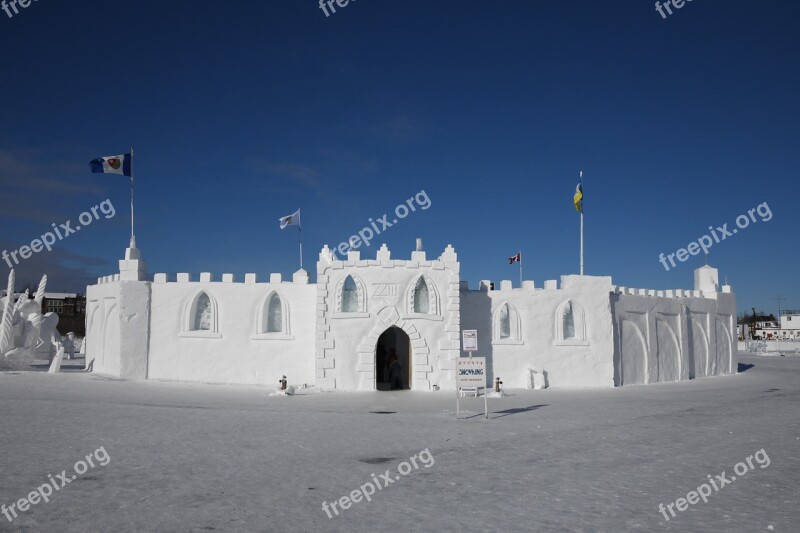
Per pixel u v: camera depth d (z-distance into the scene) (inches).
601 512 382.6
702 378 1612.9
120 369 1226.0
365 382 1214.3
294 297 1279.5
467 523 359.3
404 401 1009.5
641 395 1120.2
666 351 1520.7
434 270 1256.8
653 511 385.4
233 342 1262.3
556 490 434.6
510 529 349.1
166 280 1272.1
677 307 1568.7
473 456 547.5
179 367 1250.0
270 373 1257.4
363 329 1227.9
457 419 777.6
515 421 761.6
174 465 493.7
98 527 343.6
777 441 623.8
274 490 426.0
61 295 4109.3
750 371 1866.4
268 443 591.5
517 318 1318.9
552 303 1326.3
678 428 706.2
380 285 1238.3
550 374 1309.1
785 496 422.9
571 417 798.5
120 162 1279.5
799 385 1334.9
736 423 744.3
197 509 379.2
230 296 1273.4
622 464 518.6
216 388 1173.7
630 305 1428.4
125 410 799.1
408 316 1232.2
